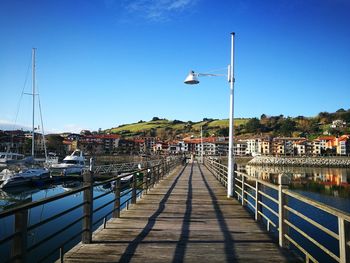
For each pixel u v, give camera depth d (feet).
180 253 23.81
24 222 16.19
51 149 392.06
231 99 52.90
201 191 60.64
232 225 33.01
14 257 15.80
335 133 565.53
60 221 71.67
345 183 185.68
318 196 132.67
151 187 66.18
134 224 33.04
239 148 565.53
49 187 144.97
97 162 349.41
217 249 24.86
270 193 109.60
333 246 65.41
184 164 182.09
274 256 23.31
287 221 25.21
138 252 23.89
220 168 79.92
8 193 128.26
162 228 31.37
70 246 53.57
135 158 388.37
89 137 527.40
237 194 52.29
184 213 39.17
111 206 87.56
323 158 400.06
